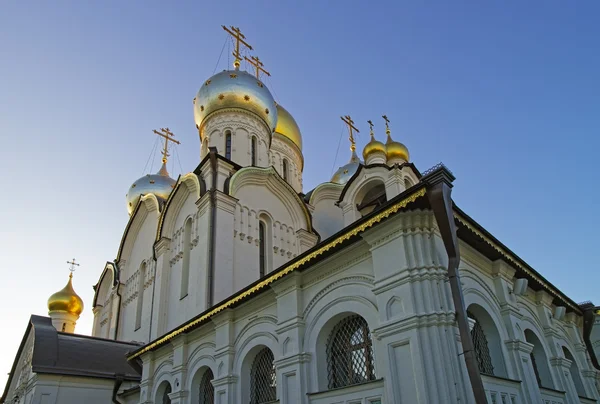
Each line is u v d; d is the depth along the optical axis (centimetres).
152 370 1564
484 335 960
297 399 954
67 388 1862
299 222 2291
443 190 778
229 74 2602
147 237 2575
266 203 2188
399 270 823
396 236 848
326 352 980
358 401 851
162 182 3472
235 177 2045
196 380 1342
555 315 1295
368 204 1964
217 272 1792
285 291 1070
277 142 3122
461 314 749
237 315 1237
